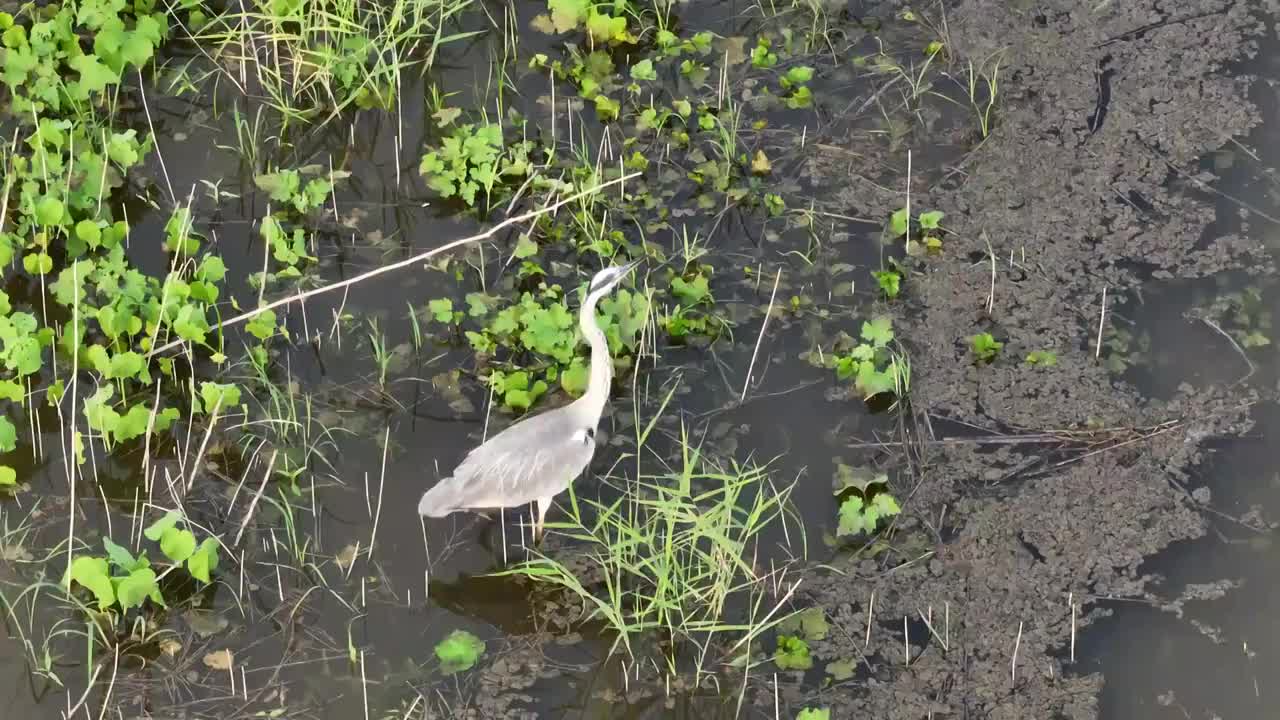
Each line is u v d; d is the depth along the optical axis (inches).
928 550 416.2
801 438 444.5
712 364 465.1
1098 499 427.5
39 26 538.6
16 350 442.0
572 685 384.8
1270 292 483.2
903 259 496.4
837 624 398.6
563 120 543.8
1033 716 377.7
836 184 520.7
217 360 457.7
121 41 538.0
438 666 388.2
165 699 377.4
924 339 472.7
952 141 535.2
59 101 530.9
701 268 484.7
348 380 460.4
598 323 455.8
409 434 445.7
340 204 517.7
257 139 538.0
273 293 484.1
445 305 466.9
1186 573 409.7
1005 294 485.1
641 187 515.5
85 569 382.0
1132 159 526.6
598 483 433.4
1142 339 471.5
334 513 424.2
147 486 428.1
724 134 523.2
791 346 469.7
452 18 585.0
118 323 453.1
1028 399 454.9
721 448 440.5
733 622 399.5
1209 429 445.4
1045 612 400.8
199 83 557.0
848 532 417.1
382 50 568.1
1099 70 559.5
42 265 476.7
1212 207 509.7
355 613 399.9
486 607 402.6
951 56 565.3
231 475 432.8
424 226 510.3
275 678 383.6
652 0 585.3
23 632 393.1
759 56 558.9
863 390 454.9
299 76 558.3
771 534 419.5
